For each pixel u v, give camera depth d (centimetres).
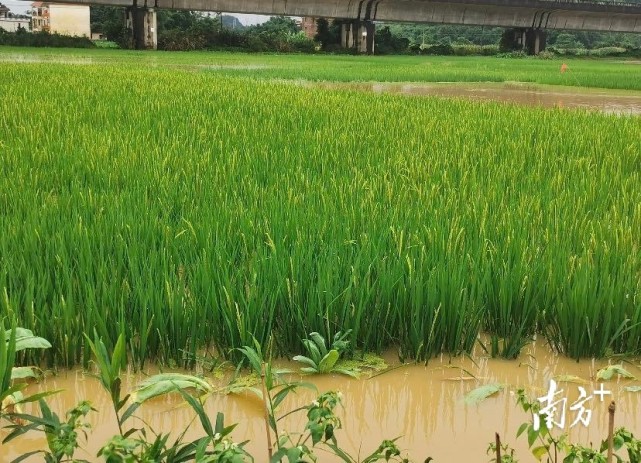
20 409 339
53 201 584
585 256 452
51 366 378
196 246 483
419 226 517
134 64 3309
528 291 407
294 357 373
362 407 350
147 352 386
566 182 732
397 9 6700
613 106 2123
